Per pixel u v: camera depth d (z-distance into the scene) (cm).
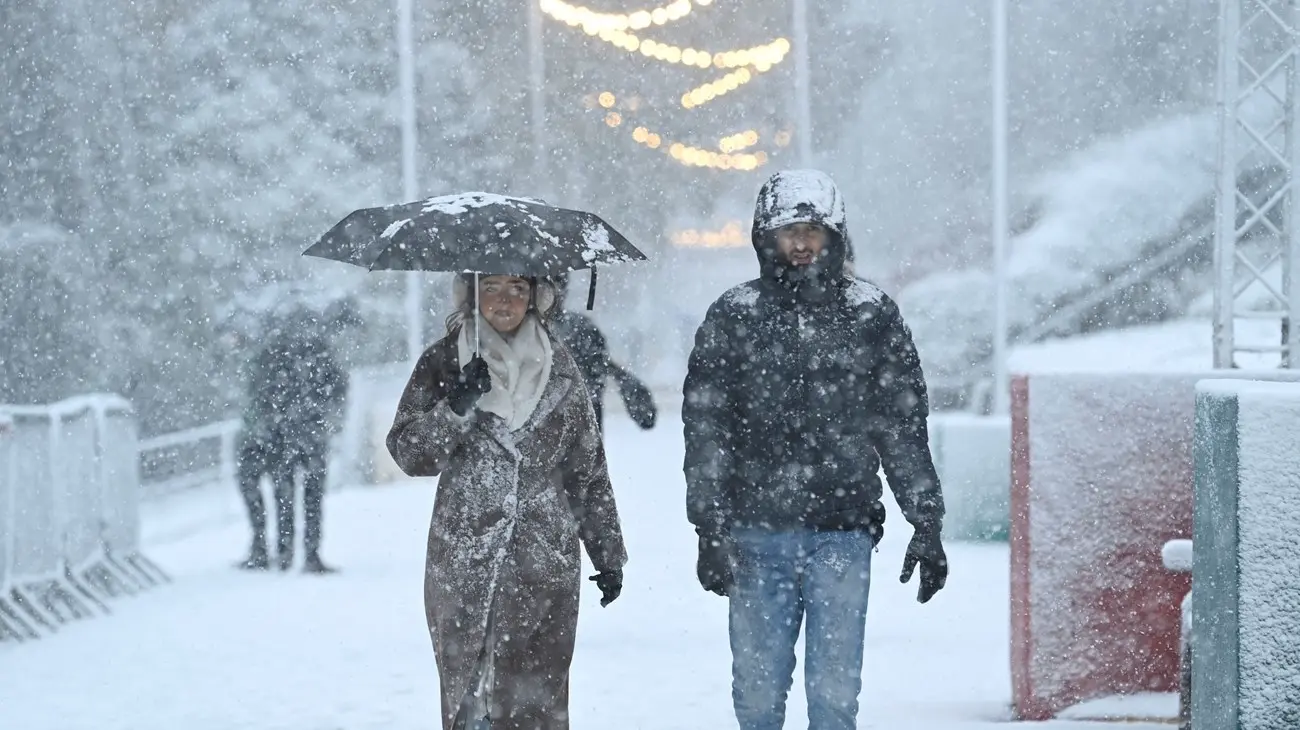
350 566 4406
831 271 1839
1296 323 2781
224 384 8244
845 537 1831
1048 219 8462
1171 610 2377
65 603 3672
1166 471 2386
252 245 8756
